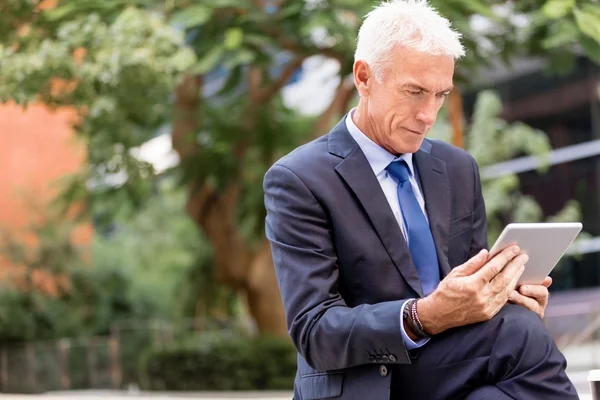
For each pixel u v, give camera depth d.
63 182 14.65
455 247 3.03
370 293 2.86
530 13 9.64
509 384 2.58
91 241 21.81
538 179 24.39
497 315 2.66
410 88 2.80
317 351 2.76
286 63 12.30
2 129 21.17
